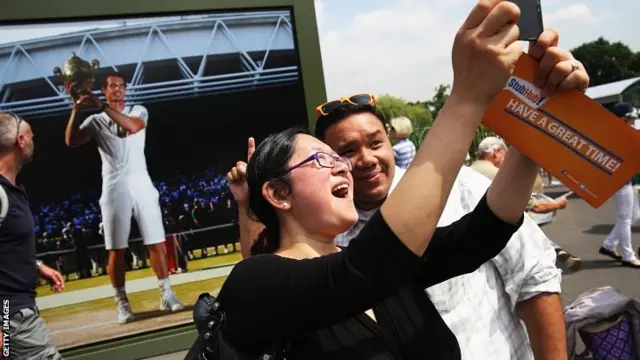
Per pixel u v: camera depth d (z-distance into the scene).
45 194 3.64
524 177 1.18
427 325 1.20
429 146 0.83
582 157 0.97
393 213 0.80
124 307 3.77
